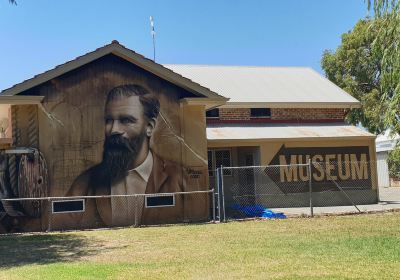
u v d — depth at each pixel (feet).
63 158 55.93
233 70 95.04
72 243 44.29
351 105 83.71
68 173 55.98
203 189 60.75
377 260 31.68
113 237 47.19
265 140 72.64
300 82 91.86
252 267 30.32
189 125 60.80
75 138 56.44
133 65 59.00
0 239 48.55
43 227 54.95
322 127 80.94
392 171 123.44
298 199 73.26
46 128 55.62
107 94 57.93
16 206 54.65
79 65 56.08
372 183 76.64
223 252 36.19
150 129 59.16
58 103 56.08
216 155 78.23
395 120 34.47
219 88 84.12
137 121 58.70
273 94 83.71
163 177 59.21
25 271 31.27
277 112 82.07
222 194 58.54
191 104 60.18
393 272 28.09
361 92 120.98
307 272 28.43
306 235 43.68
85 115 56.95
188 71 91.71
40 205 55.06
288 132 76.28
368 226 48.39
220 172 61.98
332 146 75.82
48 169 55.47
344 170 75.87
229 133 74.28
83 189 56.34
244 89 84.79
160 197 59.11
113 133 57.77
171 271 29.86
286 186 73.20
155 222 58.54
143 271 30.07
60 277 28.66
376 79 119.75
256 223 54.24
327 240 40.42
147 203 58.49
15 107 55.36
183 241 42.75
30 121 55.62
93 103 57.36
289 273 28.25
